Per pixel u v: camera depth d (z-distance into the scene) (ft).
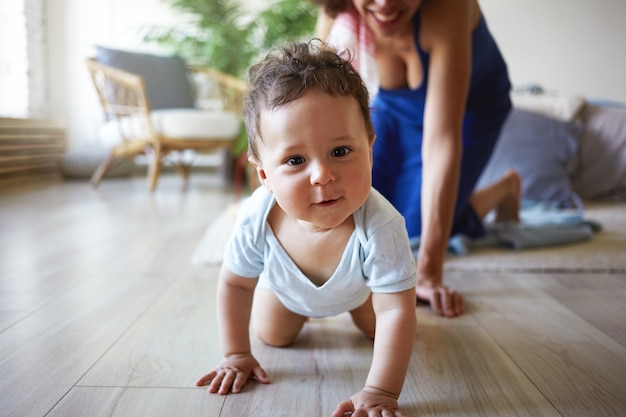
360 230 2.26
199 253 4.73
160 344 2.80
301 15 10.74
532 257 4.70
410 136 4.66
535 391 2.32
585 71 11.37
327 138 1.96
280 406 2.18
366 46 4.00
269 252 2.43
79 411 2.11
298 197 2.01
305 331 3.07
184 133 9.26
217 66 11.16
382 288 2.27
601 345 2.84
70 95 12.37
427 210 3.59
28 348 2.73
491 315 3.32
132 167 11.99
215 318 3.19
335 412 2.08
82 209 7.38
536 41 11.35
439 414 2.13
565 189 7.95
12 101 11.18
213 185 10.82
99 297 3.58
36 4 11.58
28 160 10.71
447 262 4.55
